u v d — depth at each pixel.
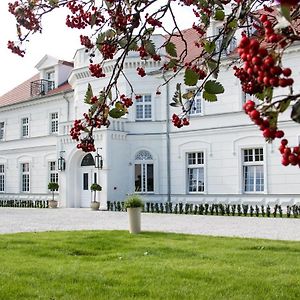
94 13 4.06
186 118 3.94
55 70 33.84
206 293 5.91
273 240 11.03
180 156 24.50
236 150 22.42
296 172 20.47
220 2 3.89
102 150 24.84
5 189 34.44
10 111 34.75
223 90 3.24
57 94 30.83
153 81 25.20
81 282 6.54
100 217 19.81
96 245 10.27
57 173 30.73
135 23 3.91
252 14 3.33
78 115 27.77
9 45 3.96
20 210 25.72
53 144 30.97
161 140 25.36
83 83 27.44
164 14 3.95
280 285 6.32
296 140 20.08
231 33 3.19
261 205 20.00
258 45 1.95
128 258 8.60
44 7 3.92
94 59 26.34
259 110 2.14
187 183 24.28
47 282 6.52
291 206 19.89
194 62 4.42
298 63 20.14
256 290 6.07
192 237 11.73
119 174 25.25
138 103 25.73
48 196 31.06
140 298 5.68
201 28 4.41
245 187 22.30
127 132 25.73
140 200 13.02
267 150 21.36
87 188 26.91
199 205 21.69
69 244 10.38
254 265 7.76
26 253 9.20
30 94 34.75
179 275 6.96
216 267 7.57
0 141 34.91
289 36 2.10
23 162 33.09
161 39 23.58
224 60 21.50
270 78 1.92
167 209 22.78
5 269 7.44
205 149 23.56
